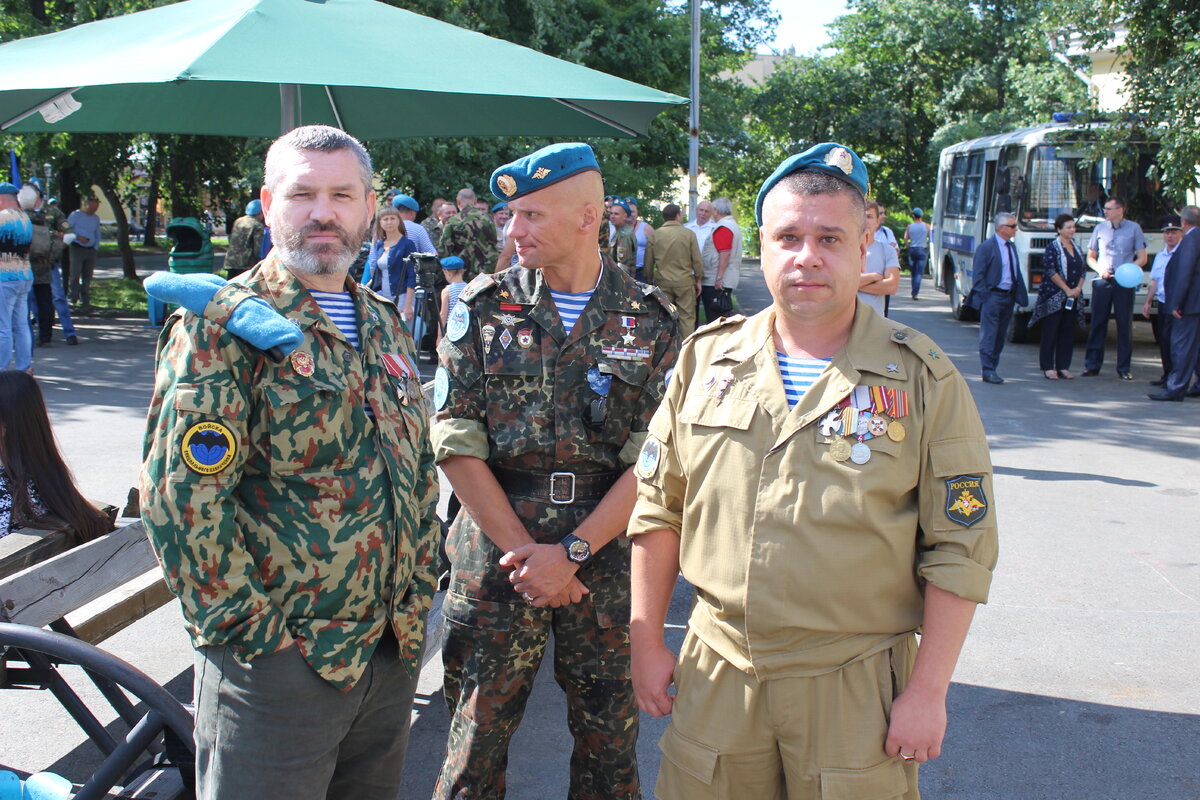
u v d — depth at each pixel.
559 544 2.41
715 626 1.92
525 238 2.42
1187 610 4.61
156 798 2.36
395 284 10.23
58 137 15.85
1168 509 6.14
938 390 1.82
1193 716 3.68
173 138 17.89
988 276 10.54
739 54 26.73
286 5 3.64
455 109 4.76
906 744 1.75
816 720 1.81
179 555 1.83
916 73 36.28
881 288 6.22
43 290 12.11
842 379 1.83
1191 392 9.96
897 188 38.12
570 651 2.54
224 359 1.87
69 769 3.26
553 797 3.18
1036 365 11.95
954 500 1.79
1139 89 12.38
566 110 4.66
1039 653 4.18
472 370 2.46
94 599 2.89
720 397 1.92
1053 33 13.52
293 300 2.00
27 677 2.70
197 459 1.82
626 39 19.44
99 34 3.89
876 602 1.81
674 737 1.96
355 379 2.02
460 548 2.56
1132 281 10.64
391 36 3.67
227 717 1.93
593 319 2.48
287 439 1.92
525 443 2.45
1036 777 3.29
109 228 43.25
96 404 8.84
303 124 4.80
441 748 3.44
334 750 2.02
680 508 2.06
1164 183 12.43
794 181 1.83
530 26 18.19
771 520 1.82
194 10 3.86
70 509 2.96
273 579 1.93
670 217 11.25
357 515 1.99
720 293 12.38
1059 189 13.24
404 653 2.10
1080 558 5.28
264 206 2.09
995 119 31.02
